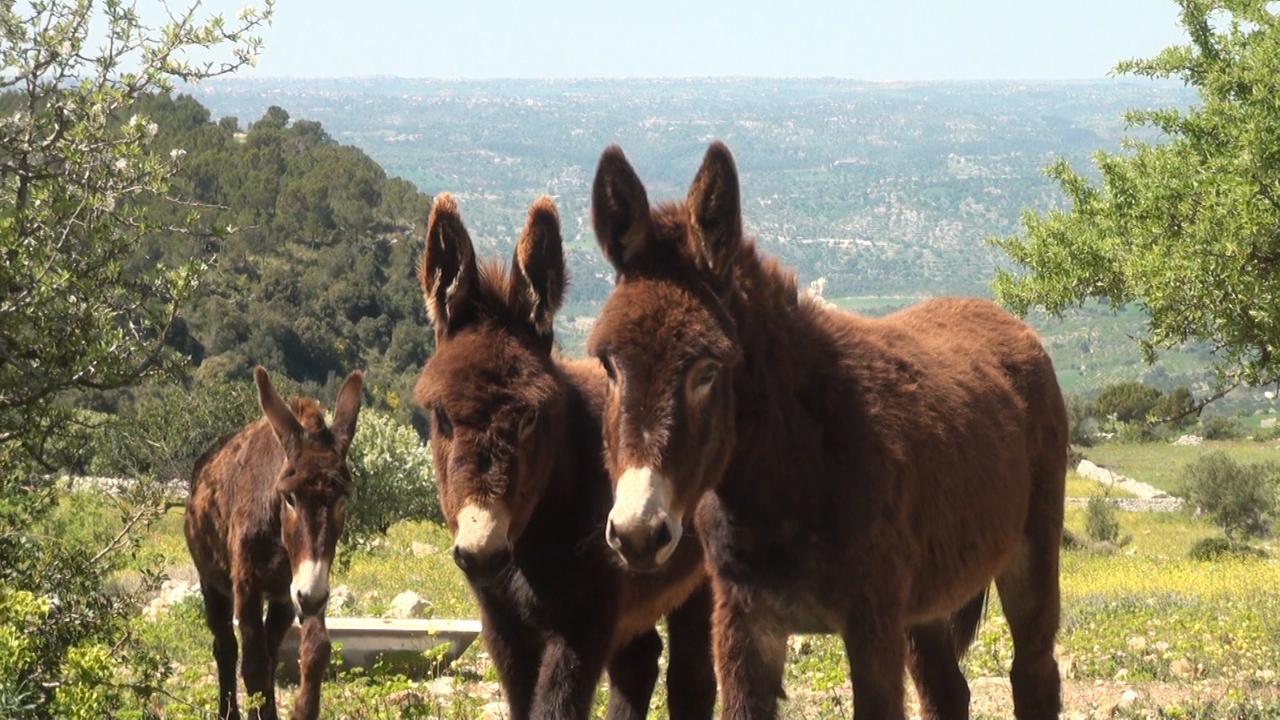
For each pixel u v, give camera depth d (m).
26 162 5.49
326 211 48.50
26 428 5.39
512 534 4.50
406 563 13.15
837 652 6.70
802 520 4.20
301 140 59.06
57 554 5.47
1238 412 66.25
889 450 4.25
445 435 4.58
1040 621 4.99
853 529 4.19
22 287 5.22
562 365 4.90
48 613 5.24
